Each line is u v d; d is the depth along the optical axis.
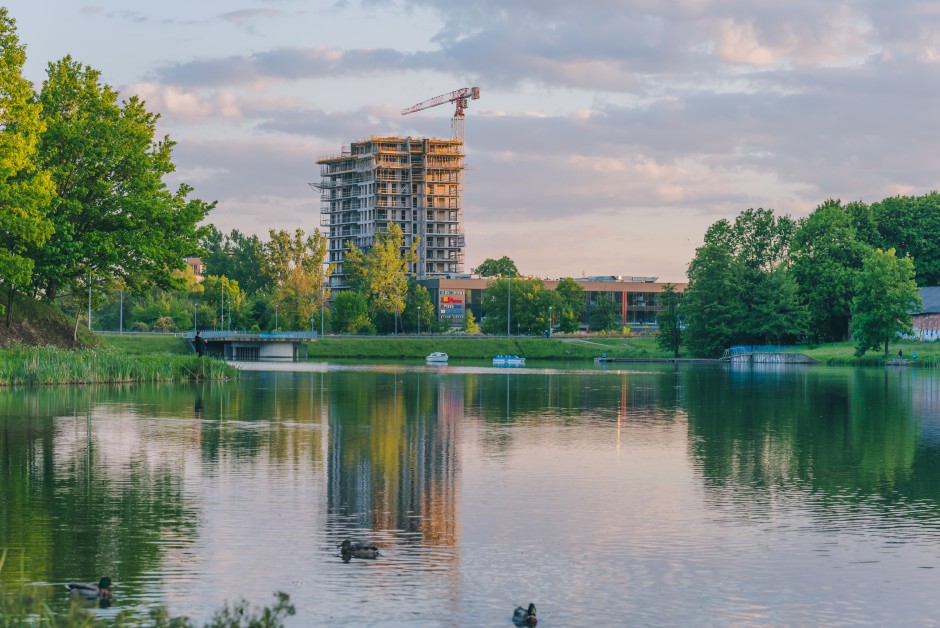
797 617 21.02
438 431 50.34
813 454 42.78
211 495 32.09
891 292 144.50
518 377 110.81
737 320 176.62
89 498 31.38
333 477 35.72
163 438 45.59
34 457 39.38
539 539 26.95
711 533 27.84
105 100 90.88
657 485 35.00
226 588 22.30
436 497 32.41
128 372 83.69
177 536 26.67
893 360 144.00
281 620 20.23
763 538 27.31
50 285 92.62
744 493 33.59
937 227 192.75
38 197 76.12
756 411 63.84
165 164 95.00
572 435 49.25
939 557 25.50
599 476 36.72
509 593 22.30
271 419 54.78
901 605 21.78
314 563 24.33
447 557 25.06
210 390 77.06
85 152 87.12
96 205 89.44
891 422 56.62
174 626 18.27
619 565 24.56
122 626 18.86
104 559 24.42
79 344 94.94
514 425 53.88
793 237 189.62
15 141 73.38
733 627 20.39
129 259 90.31
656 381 102.12
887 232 196.50
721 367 147.50
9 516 28.78
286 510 30.03
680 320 185.25
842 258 182.62
